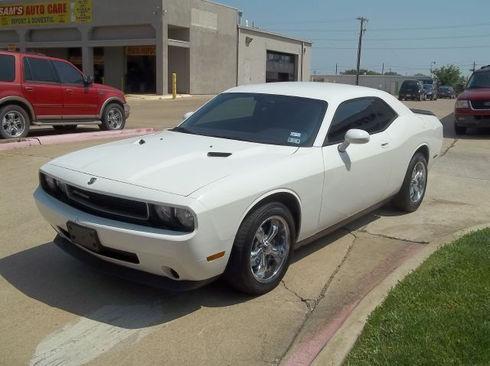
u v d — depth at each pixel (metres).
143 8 33.03
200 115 5.54
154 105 26.28
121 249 3.82
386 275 4.73
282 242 4.42
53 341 3.60
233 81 41.12
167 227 3.68
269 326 3.85
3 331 3.71
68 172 4.22
